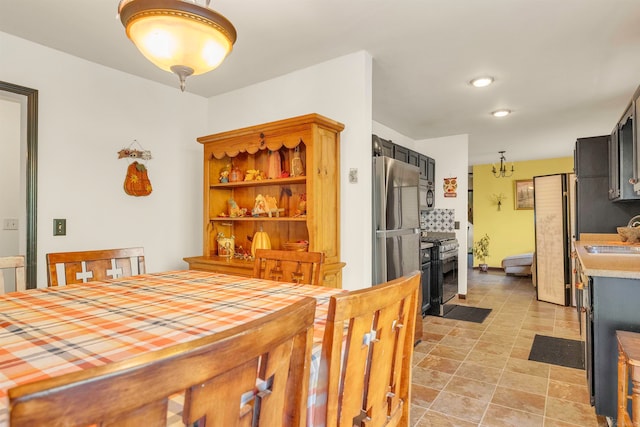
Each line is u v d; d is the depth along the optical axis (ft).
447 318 12.65
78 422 1.07
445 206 16.65
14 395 0.95
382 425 3.02
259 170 9.52
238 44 7.67
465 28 7.07
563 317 12.71
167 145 9.98
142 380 1.21
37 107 7.46
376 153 10.87
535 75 9.46
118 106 8.89
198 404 1.39
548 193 14.99
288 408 1.98
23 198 7.35
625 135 8.86
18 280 4.99
